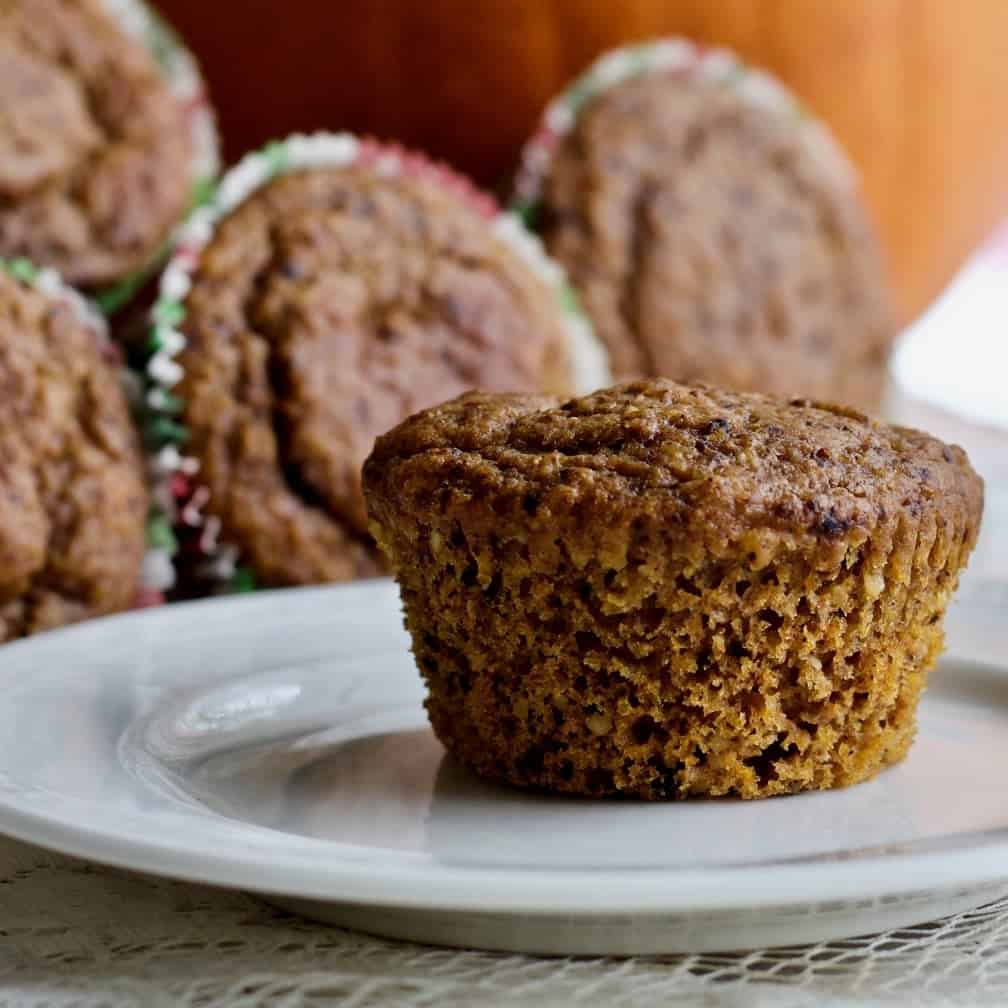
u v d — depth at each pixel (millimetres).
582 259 599
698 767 433
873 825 426
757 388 611
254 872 390
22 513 488
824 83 660
